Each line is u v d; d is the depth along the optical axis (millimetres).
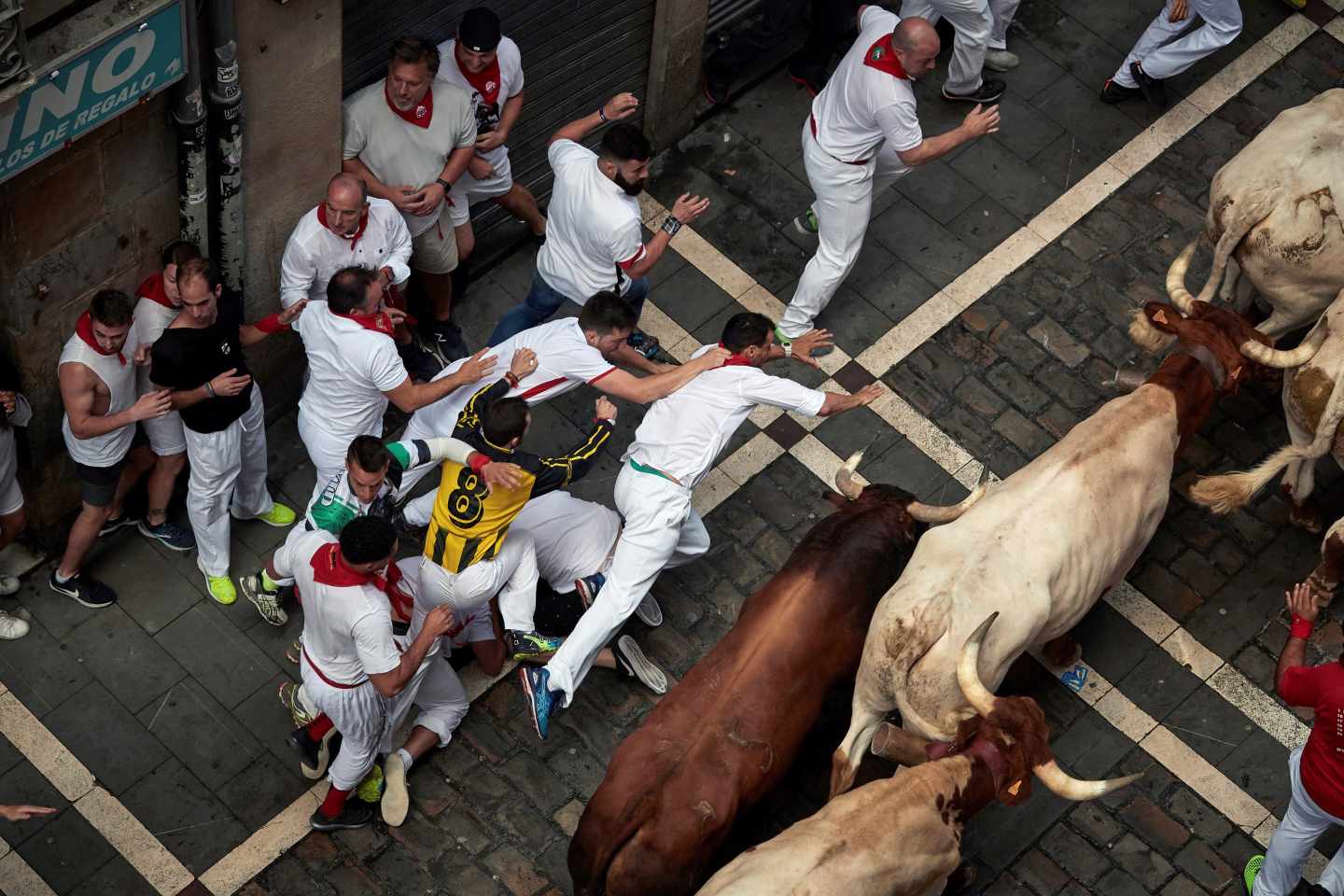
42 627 8758
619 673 8852
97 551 9016
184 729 8547
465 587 7941
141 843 8203
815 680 7602
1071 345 10250
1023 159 11016
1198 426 9117
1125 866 8453
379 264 8727
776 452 9695
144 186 7848
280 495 9383
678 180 10812
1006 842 8469
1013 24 11648
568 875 8297
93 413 7875
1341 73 11602
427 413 8703
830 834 6809
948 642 7406
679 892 7160
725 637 7672
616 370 8320
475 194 9648
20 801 8250
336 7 7930
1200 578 9414
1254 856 8438
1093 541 7914
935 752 7258
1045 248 10625
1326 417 8484
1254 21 11766
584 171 8812
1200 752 8844
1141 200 10891
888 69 8906
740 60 10836
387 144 8688
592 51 10055
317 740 8156
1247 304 9875
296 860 8227
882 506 8109
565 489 9250
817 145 9375
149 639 8797
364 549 7098
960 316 10305
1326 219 8844
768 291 10391
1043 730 7039
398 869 8250
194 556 9086
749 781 7258
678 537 8391
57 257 7680
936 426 9883
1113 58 11555
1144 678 9070
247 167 8195
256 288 8844
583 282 9094
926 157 9148
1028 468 8039
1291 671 7562
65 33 6809
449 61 9055
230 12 7375
